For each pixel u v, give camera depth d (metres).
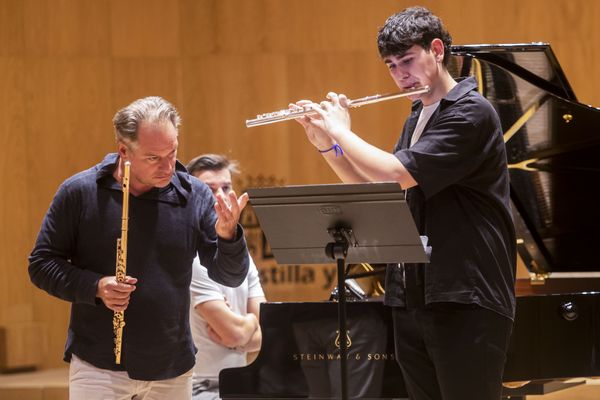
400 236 4.75
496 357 5.06
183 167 5.36
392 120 13.34
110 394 4.99
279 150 13.46
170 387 5.14
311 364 6.21
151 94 13.39
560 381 6.59
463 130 5.00
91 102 13.21
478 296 5.00
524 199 7.71
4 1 12.97
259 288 7.41
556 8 13.05
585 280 8.52
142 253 5.03
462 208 5.11
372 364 6.12
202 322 7.01
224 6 13.48
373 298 7.21
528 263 8.22
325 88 13.45
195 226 5.20
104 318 4.98
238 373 6.29
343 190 4.63
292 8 13.45
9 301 12.82
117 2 13.30
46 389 11.47
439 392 5.37
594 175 7.44
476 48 6.52
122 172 5.06
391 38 5.20
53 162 13.09
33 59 13.06
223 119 13.50
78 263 5.07
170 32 13.45
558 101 6.84
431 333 5.14
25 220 12.97
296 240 4.95
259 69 13.48
